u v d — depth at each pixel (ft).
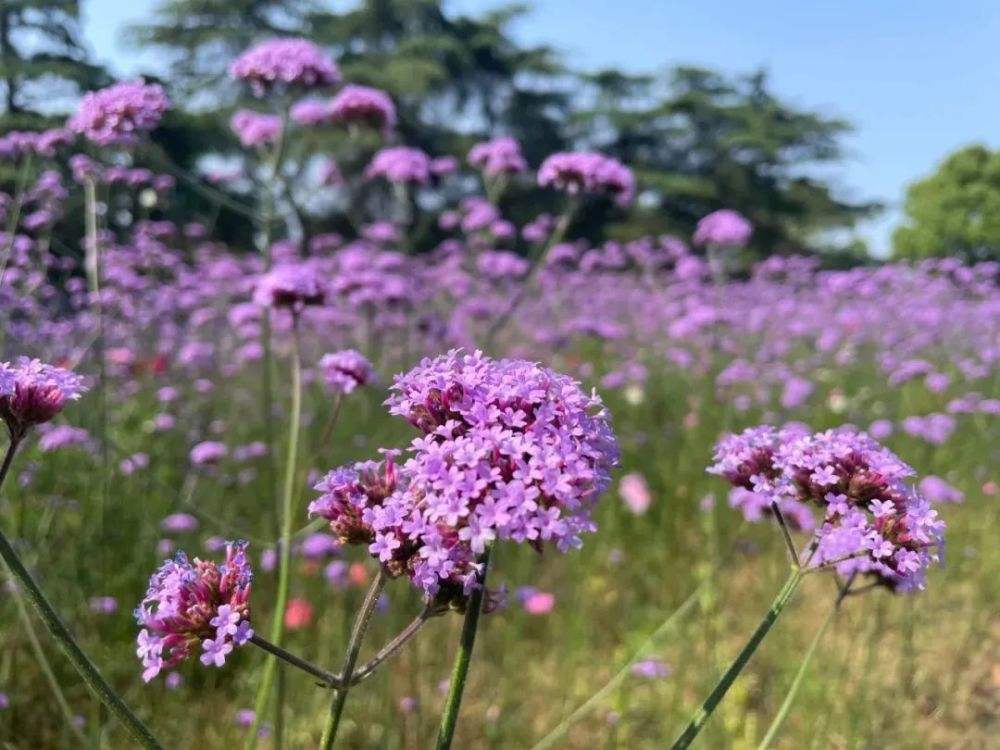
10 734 13.34
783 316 40.09
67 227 25.25
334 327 28.84
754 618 18.25
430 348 29.45
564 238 125.18
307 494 15.64
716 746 14.23
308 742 14.24
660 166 157.99
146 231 26.02
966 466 23.85
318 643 16.07
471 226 36.09
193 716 14.53
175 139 74.02
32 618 14.76
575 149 155.63
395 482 6.17
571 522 5.37
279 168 15.37
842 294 45.73
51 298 25.82
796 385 25.63
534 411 5.88
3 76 39.60
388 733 13.01
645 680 16.35
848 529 6.65
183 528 16.98
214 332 30.66
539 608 16.55
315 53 15.87
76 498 18.54
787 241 149.07
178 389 25.02
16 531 15.48
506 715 15.21
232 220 66.90
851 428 8.39
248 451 21.48
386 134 19.56
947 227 141.59
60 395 6.26
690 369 32.86
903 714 14.26
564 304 43.09
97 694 5.63
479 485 5.35
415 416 6.07
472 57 140.56
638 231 132.26
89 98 14.46
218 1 113.50
